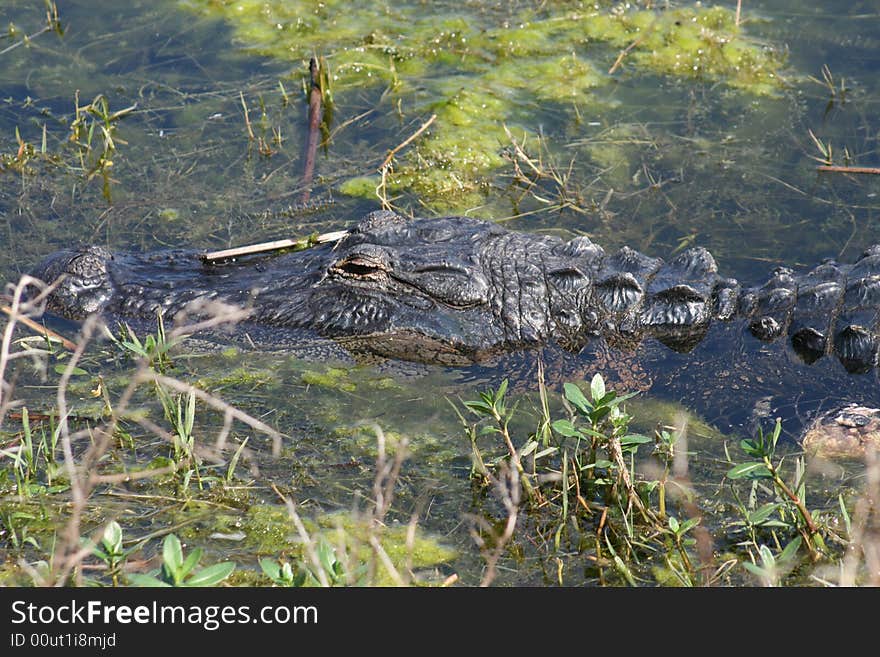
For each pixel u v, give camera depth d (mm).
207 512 6387
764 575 5484
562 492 6504
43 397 7430
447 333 7848
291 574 5375
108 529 5500
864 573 5934
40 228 9531
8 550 6023
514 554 6121
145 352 6992
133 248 9328
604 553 6098
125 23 12812
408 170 10453
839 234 9555
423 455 7012
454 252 8047
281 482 6695
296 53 12328
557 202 10047
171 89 11625
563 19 12914
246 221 9734
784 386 7602
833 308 7770
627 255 8234
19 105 11281
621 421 6277
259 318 8055
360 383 7742
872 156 10547
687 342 7938
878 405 7383
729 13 12883
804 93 11516
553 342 7977
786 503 6160
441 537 6258
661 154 10680
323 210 9906
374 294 7926
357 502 6508
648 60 12188
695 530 6242
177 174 10383
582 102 11547
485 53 12383
